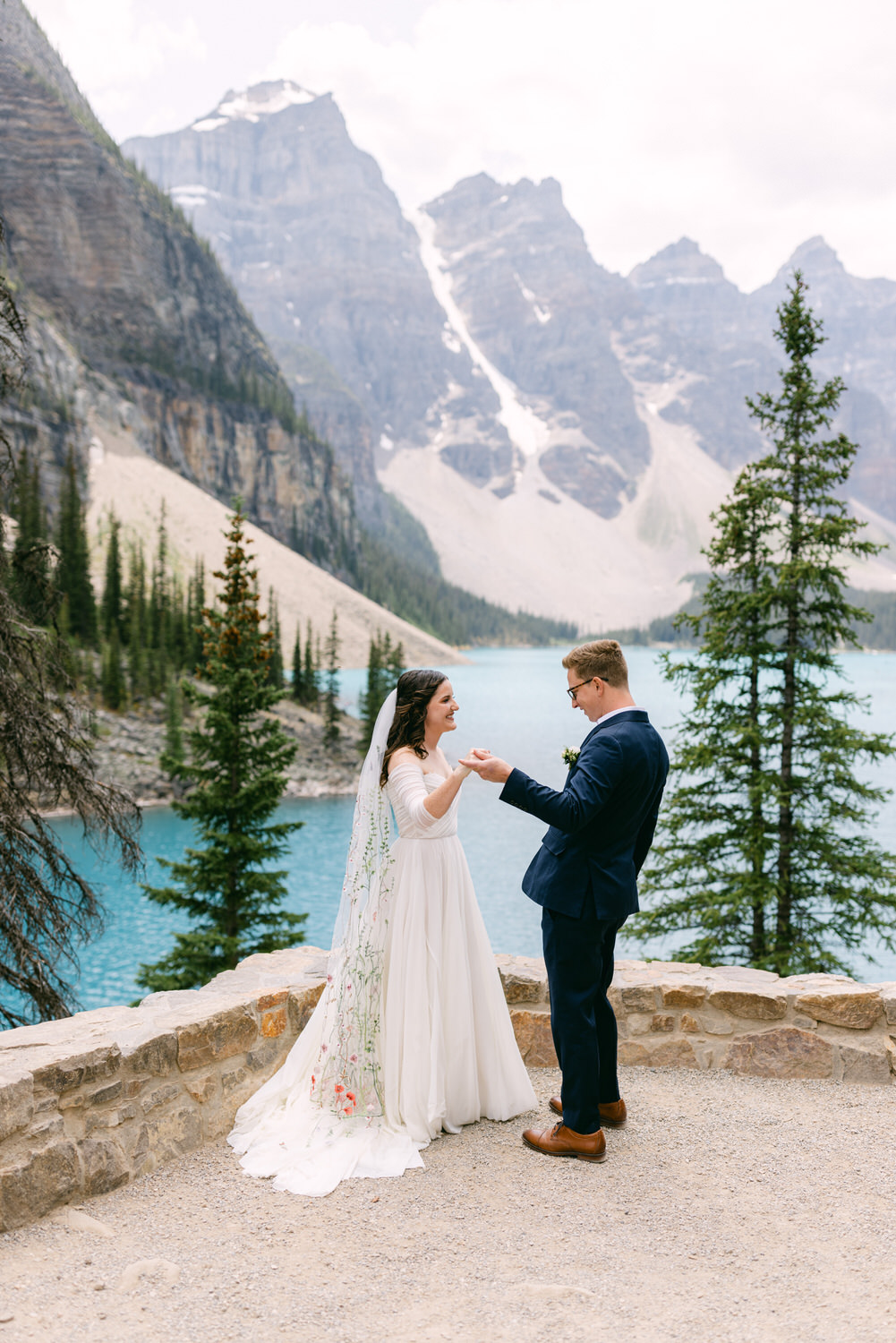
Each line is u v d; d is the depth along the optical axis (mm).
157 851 44156
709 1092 4488
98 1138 3363
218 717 16391
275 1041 4289
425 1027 3957
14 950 9102
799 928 14750
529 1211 3291
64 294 199750
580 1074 3746
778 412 14773
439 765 4234
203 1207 3303
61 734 9586
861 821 14359
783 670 14523
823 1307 2643
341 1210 3283
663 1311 2629
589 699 3848
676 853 15516
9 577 9398
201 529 171875
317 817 54406
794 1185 3500
